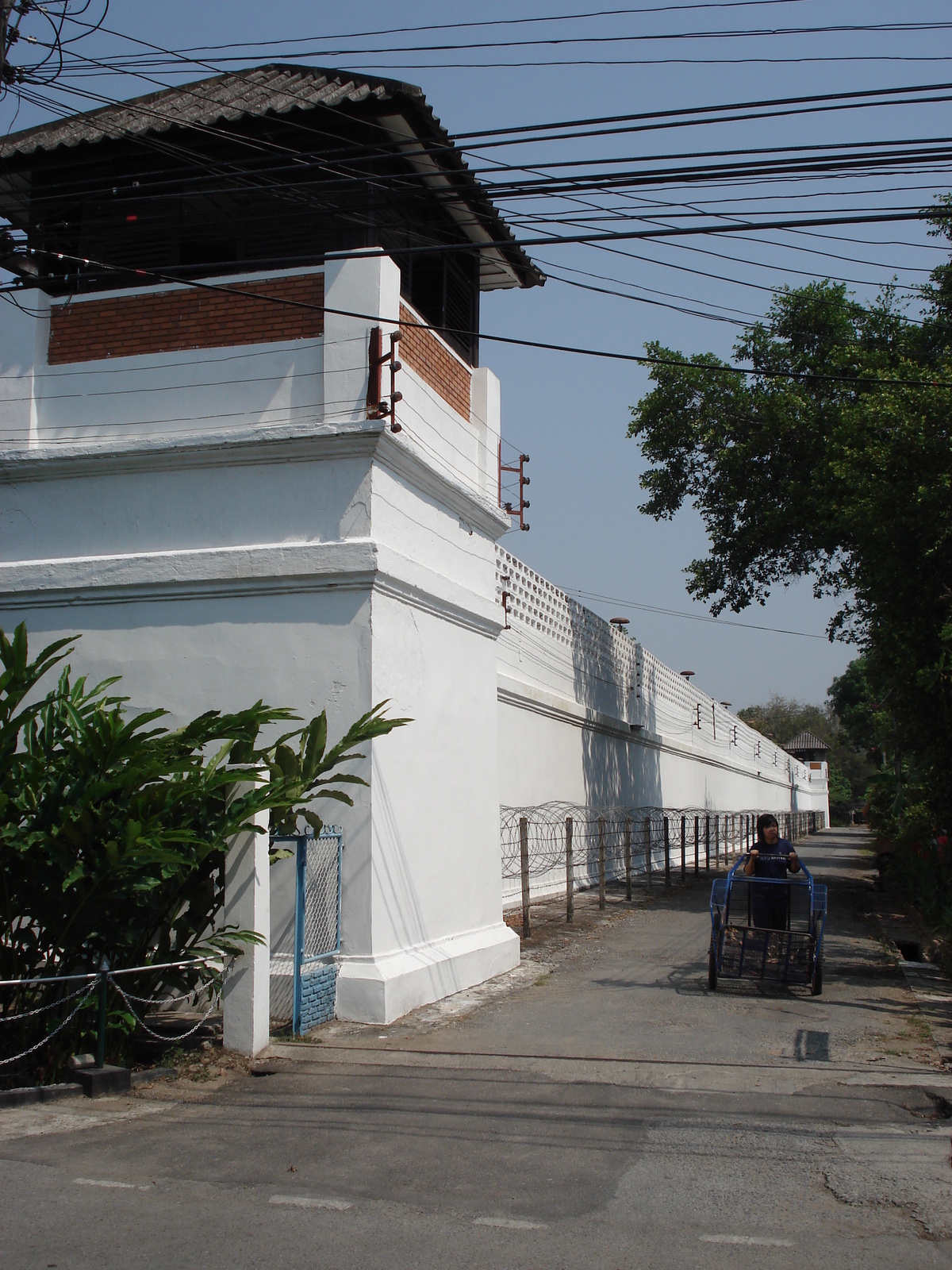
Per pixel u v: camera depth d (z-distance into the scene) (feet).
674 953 42.45
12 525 33.86
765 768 177.78
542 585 62.44
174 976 25.12
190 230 34.73
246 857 25.23
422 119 32.89
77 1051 23.80
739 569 76.28
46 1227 15.19
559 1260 14.35
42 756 24.45
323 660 30.19
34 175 35.88
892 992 34.60
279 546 30.71
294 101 33.47
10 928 24.13
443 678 34.91
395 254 30.32
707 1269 14.14
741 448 70.18
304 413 31.99
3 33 27.20
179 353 33.32
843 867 106.73
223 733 25.16
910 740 59.67
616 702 79.61
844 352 66.08
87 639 32.42
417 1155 18.45
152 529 32.42
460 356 39.75
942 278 59.82
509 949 38.45
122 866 22.53
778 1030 28.53
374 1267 14.05
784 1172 17.78
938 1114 21.24
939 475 48.57
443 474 34.47
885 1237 15.24
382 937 29.81
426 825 33.14
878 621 63.10
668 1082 23.22
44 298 34.60
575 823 66.23
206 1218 15.61
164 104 35.55
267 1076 23.53
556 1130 19.84
